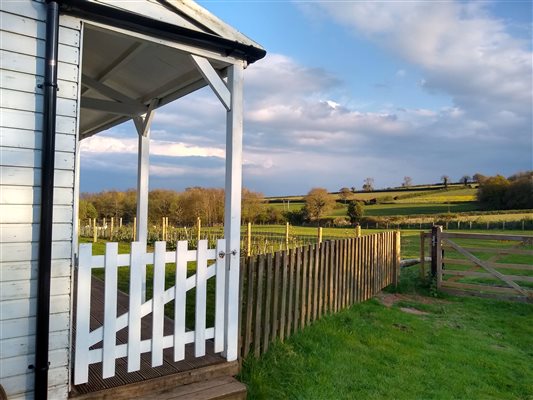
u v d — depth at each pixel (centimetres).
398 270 945
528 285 954
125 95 562
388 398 381
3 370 262
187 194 2455
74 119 287
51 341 278
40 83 274
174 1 328
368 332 562
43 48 275
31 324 272
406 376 433
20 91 268
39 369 267
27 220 272
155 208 2447
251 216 2878
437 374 446
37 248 274
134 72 488
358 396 378
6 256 264
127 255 320
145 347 329
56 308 281
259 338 426
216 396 319
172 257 343
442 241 904
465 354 516
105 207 2603
